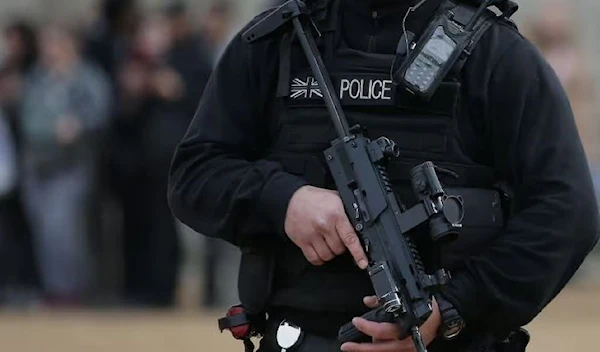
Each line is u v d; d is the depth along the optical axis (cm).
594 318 3064
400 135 1010
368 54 1023
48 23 3897
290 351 1032
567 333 2780
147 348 2577
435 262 988
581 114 3325
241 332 1061
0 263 3334
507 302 980
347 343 980
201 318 3081
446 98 1002
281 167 1031
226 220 1030
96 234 3344
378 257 966
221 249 3291
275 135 1053
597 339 2681
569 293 3575
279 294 1040
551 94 1002
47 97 3250
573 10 3984
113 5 3241
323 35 1036
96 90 3234
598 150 3294
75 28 3406
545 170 990
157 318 3075
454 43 999
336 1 1045
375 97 1012
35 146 3266
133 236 3269
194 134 1068
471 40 1002
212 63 3169
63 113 3234
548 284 980
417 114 1009
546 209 984
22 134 3278
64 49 3247
